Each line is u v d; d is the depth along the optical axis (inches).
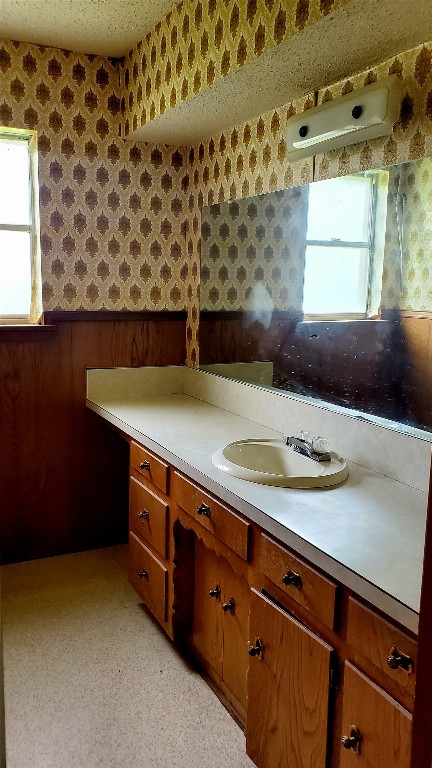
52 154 113.3
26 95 109.8
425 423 68.9
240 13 74.6
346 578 51.0
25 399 119.0
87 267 119.2
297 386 91.7
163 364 128.6
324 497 67.4
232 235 108.0
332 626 54.0
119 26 100.1
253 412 103.7
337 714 55.0
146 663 92.8
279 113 92.8
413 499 67.3
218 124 104.0
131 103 112.0
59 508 126.3
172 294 127.9
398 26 61.7
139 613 106.7
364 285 76.3
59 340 119.3
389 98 68.3
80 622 103.3
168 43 94.8
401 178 69.8
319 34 64.2
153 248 124.6
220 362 114.6
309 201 86.3
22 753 74.5
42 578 118.0
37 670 90.4
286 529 58.9
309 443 81.9
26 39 106.8
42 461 122.9
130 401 120.3
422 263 67.5
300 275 89.0
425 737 33.4
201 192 119.5
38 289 119.3
